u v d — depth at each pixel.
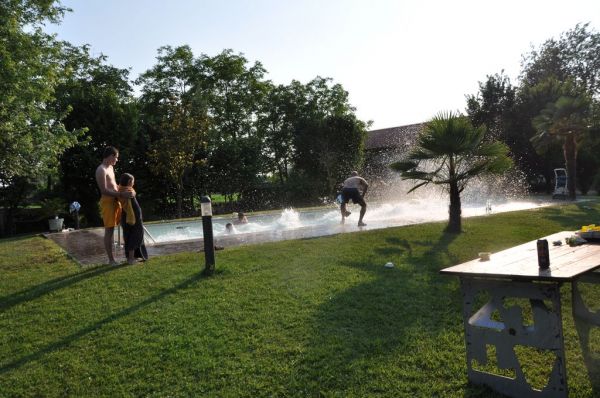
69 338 3.80
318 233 9.36
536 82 31.52
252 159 25.86
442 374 2.92
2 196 19.67
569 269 2.56
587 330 3.35
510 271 2.61
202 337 3.71
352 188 10.70
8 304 4.80
